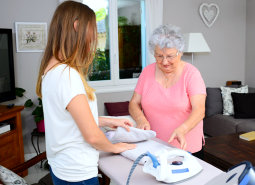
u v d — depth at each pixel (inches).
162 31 56.9
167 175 35.3
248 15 194.7
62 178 40.3
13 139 117.4
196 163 38.0
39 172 123.5
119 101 166.6
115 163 43.4
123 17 166.9
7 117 112.9
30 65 143.0
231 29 193.3
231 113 156.6
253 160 87.7
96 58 162.1
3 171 62.2
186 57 181.5
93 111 40.3
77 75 37.9
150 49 60.1
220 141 107.7
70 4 39.3
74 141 39.3
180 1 175.2
